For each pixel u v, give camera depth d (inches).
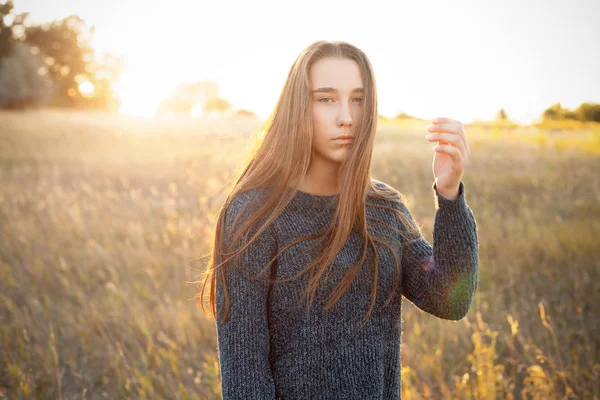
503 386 107.1
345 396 50.7
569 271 170.4
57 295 172.2
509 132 569.6
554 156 425.7
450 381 114.6
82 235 222.5
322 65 50.6
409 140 556.1
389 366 55.2
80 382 124.7
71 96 2059.5
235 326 48.1
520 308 149.6
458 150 48.3
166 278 180.9
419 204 265.7
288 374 50.4
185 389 111.6
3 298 155.2
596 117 725.3
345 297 51.2
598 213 240.7
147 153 506.6
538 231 204.5
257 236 49.1
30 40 2057.1
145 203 280.2
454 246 50.3
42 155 509.4
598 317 141.7
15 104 1727.4
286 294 50.2
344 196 50.2
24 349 135.2
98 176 387.5
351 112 51.0
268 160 51.9
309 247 50.4
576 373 108.6
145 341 138.6
